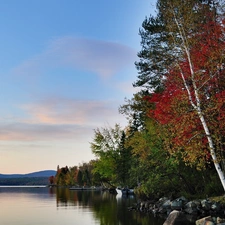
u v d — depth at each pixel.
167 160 28.89
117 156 58.16
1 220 23.39
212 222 16.94
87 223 21.30
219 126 17.22
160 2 22.08
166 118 19.50
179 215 20.06
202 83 18.47
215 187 27.08
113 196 52.12
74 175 144.00
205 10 20.67
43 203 38.84
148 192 31.31
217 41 19.11
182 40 20.27
